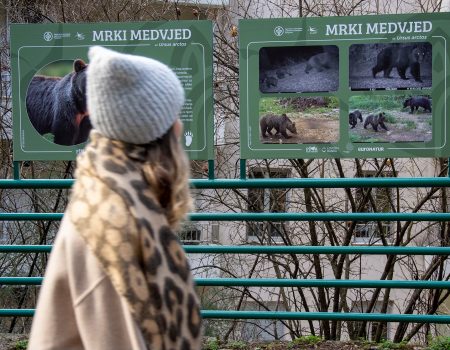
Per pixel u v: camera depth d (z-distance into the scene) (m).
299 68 4.74
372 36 4.69
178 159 1.74
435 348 5.03
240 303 8.55
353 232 8.74
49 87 4.90
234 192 8.95
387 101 4.71
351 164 9.62
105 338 1.55
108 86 1.66
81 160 1.69
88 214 1.59
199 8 9.15
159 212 1.64
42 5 9.64
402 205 9.49
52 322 1.62
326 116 4.75
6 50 9.41
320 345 5.14
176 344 1.59
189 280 1.66
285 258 8.91
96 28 4.83
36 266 9.41
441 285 4.66
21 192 9.87
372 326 9.28
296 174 9.46
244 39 4.75
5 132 8.85
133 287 1.54
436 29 4.66
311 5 9.16
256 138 4.78
